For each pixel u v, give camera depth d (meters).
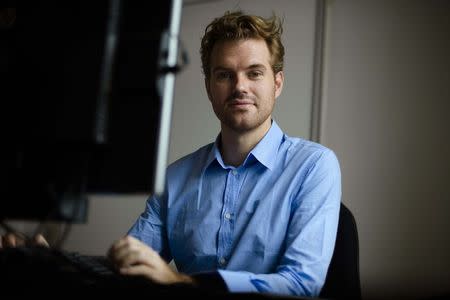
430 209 1.98
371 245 2.07
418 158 2.04
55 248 0.85
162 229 1.43
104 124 0.72
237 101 1.31
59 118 0.72
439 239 1.94
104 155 0.73
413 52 2.12
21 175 0.75
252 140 1.36
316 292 1.02
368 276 2.05
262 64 1.32
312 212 1.18
